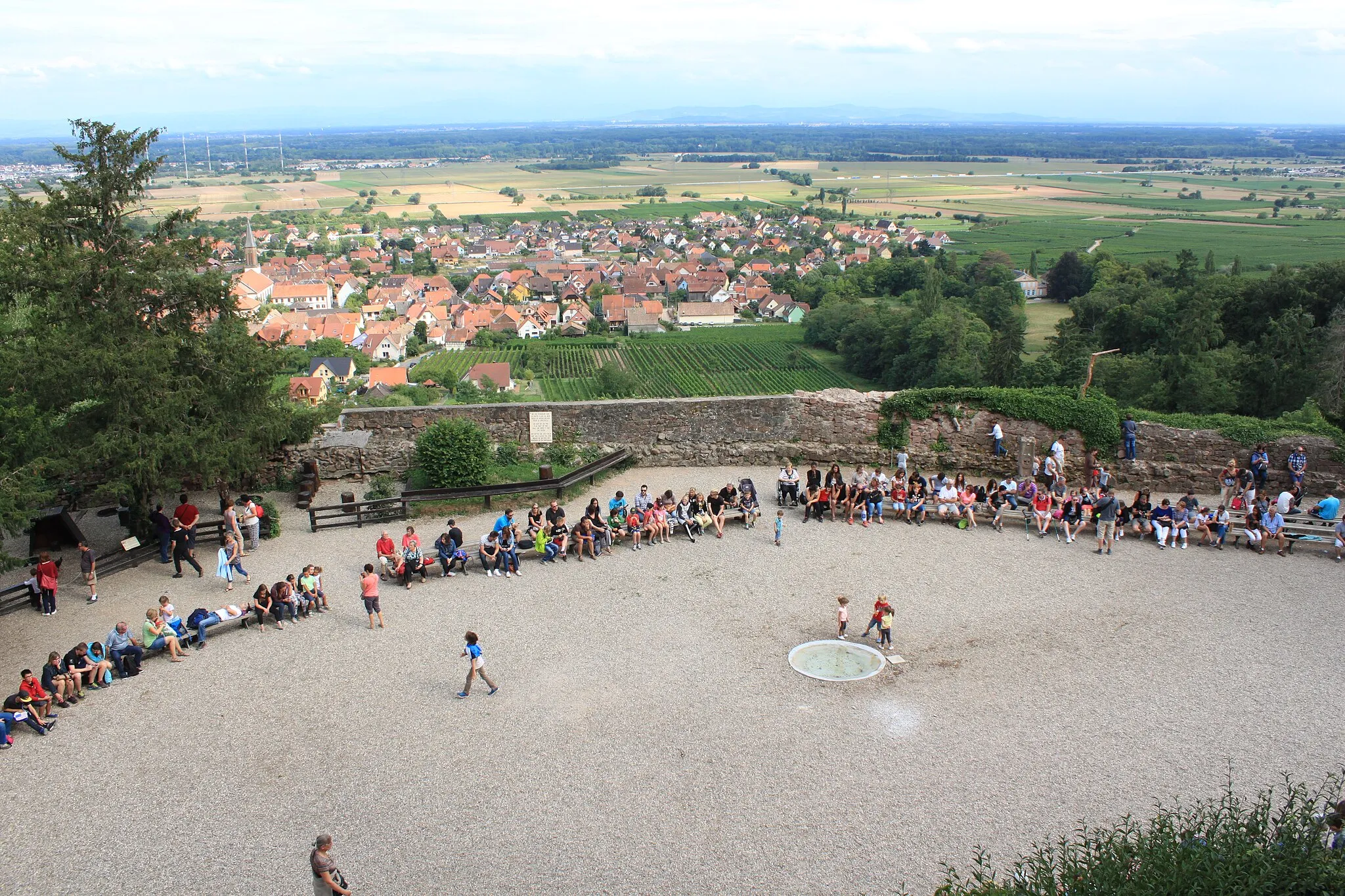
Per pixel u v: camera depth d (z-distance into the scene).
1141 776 14.06
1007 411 27.64
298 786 14.04
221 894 12.02
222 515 23.28
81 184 22.95
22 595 20.09
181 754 14.80
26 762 14.62
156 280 22.84
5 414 19.61
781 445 29.17
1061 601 19.92
